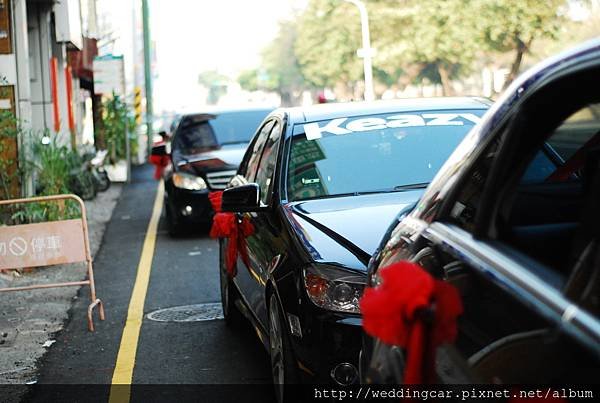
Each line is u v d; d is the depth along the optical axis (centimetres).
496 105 328
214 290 988
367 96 3353
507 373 250
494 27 3541
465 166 335
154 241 1385
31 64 1870
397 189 619
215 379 658
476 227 306
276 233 588
